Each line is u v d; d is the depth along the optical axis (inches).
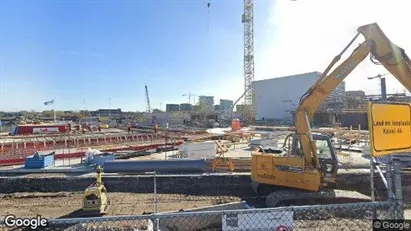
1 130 1978.3
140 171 624.1
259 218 179.0
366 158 757.9
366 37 387.9
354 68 399.5
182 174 593.6
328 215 301.7
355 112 1632.6
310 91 416.5
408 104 140.2
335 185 461.4
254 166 450.3
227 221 179.2
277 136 1118.4
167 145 1031.0
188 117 3026.6
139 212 420.5
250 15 2605.8
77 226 301.3
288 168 418.9
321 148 434.9
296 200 398.6
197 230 339.3
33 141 1136.2
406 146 137.5
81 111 4672.7
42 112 4559.5
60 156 836.6
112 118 3469.5
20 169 669.3
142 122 2906.0
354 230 273.1
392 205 141.0
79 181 569.3
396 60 369.4
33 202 472.7
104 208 426.9
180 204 464.1
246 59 2645.2
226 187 551.5
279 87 2655.0
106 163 634.2
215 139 1170.0
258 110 2783.0
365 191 498.9
